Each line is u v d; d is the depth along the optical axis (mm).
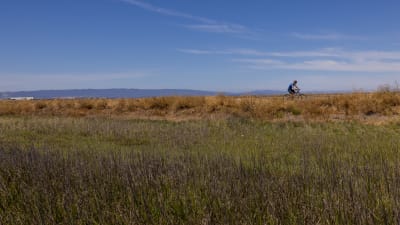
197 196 4387
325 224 3672
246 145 9758
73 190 4734
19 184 5289
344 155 7398
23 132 13789
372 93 16609
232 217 3842
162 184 4973
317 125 13812
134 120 18672
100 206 4359
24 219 4098
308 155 7293
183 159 6543
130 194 4539
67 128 14242
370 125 13258
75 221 4027
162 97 22156
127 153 7730
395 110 14508
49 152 7391
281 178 4957
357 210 3676
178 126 14641
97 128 13844
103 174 5496
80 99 26953
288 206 3973
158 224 3893
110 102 24047
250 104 18438
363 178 4918
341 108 16047
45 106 26328
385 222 3504
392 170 5336
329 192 4352
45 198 4586
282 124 14562
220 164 5871
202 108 19797
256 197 4309
